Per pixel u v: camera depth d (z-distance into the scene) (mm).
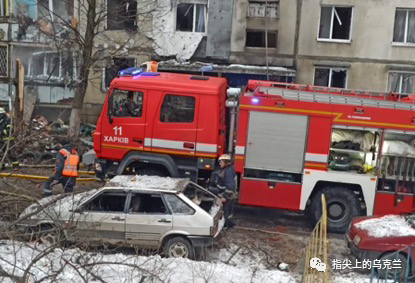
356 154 10320
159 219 8328
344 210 10492
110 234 8406
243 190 10500
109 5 19734
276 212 11930
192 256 8398
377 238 8172
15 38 19719
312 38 19625
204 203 9164
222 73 19500
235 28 19750
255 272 7715
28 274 6574
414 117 10008
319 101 10148
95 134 10984
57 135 15648
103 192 8539
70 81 19984
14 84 19438
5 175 10648
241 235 10102
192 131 10656
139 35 19938
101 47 19906
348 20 19641
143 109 10758
